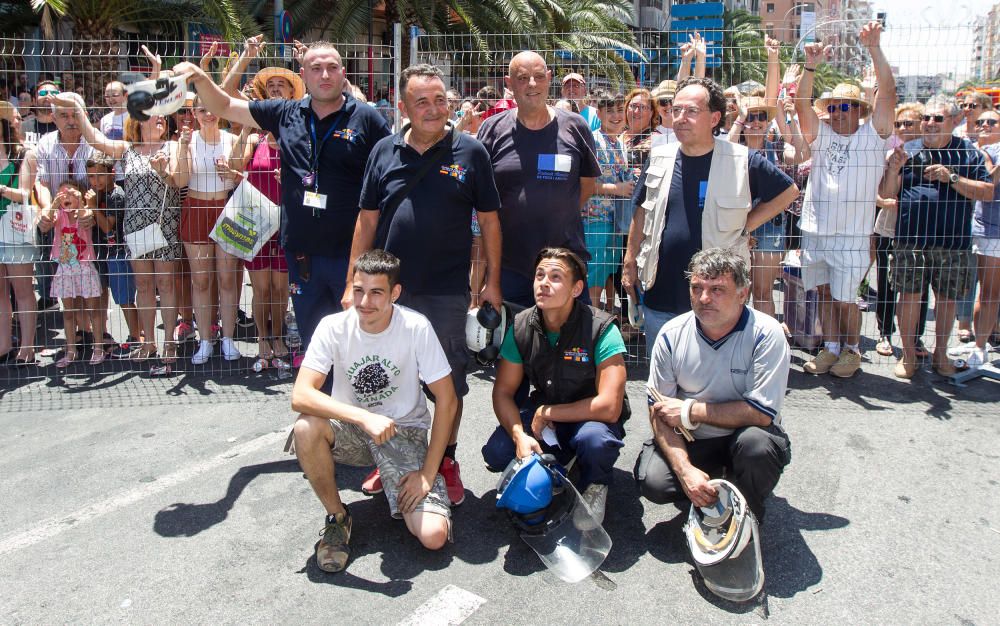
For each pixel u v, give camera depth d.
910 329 5.07
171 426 4.37
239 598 2.75
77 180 5.39
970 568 2.90
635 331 6.01
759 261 5.51
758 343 3.02
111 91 5.21
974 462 3.82
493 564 2.96
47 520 3.32
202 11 11.82
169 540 3.15
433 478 3.04
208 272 5.31
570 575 2.88
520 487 2.97
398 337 3.10
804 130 5.16
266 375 5.25
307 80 3.76
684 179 3.82
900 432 4.20
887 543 3.08
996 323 5.89
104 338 5.80
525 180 3.88
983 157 4.98
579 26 15.45
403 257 3.41
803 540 3.11
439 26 14.71
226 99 3.89
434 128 3.29
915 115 5.16
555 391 3.31
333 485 3.05
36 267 6.27
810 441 4.08
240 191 4.92
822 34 5.29
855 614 2.63
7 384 5.08
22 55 6.33
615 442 3.14
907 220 5.02
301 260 3.98
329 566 2.90
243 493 3.56
